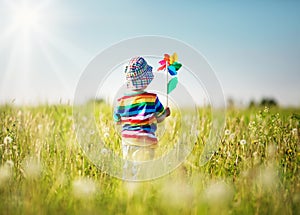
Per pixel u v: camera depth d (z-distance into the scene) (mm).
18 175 3145
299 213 2688
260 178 2955
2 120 4156
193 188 2895
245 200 2730
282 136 3777
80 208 2623
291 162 3416
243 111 4973
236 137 3807
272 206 2689
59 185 2984
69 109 4836
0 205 2688
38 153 3344
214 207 2631
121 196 2781
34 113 4797
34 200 2639
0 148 3566
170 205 2633
